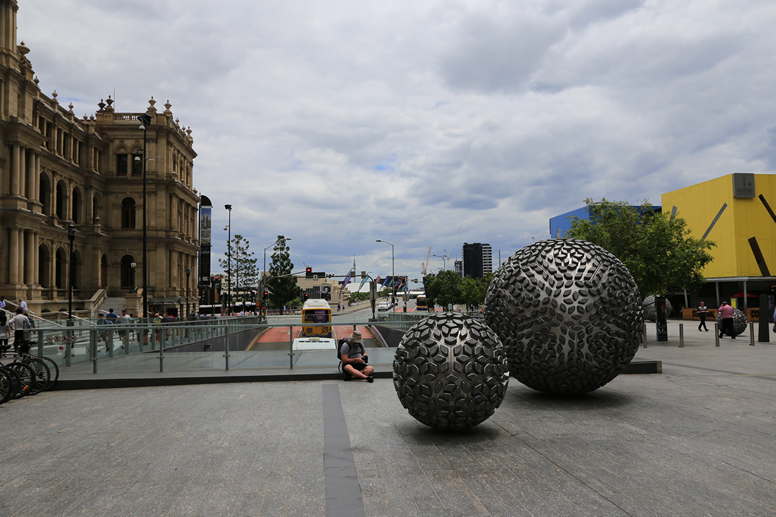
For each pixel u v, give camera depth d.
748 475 4.91
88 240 49.44
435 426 6.52
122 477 5.12
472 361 6.34
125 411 8.51
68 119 47.88
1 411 8.65
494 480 4.88
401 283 110.31
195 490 4.73
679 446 5.90
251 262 89.88
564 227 59.34
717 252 43.66
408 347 6.65
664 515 4.01
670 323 36.69
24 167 37.78
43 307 40.03
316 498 4.49
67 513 4.25
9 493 4.71
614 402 8.39
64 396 10.23
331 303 131.88
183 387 11.13
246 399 9.48
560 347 7.91
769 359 14.28
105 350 13.62
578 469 5.15
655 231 21.34
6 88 36.59
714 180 44.00
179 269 58.47
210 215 66.50
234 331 14.34
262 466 5.41
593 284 7.98
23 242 37.19
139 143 54.06
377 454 5.79
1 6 36.41
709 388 9.65
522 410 7.89
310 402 9.06
